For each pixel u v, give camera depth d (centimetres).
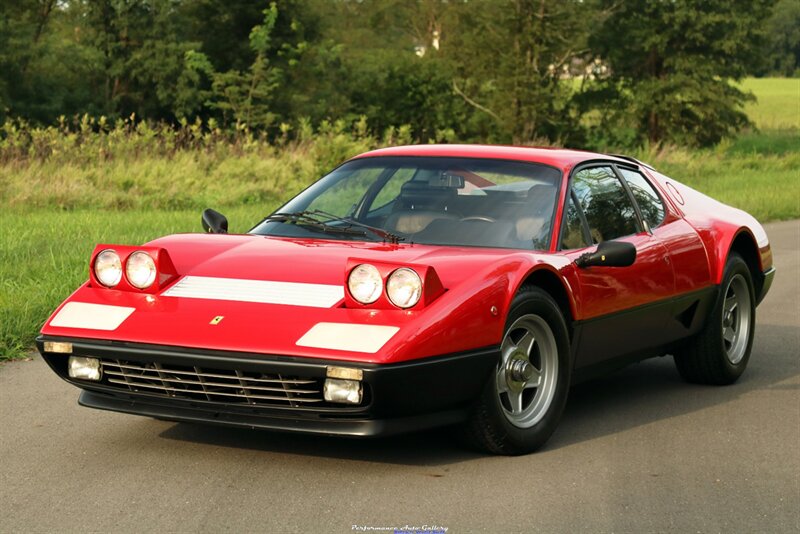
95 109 3825
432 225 458
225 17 4328
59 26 4247
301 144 2414
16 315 658
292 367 354
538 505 354
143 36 3934
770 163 2950
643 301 495
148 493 361
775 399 543
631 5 4600
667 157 2959
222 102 4012
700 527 335
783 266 1103
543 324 421
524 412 421
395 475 385
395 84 4619
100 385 396
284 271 401
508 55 4078
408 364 355
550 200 468
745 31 4509
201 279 403
